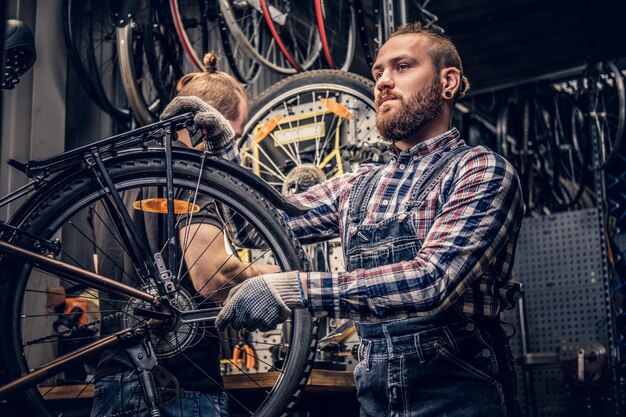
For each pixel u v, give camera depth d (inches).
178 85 112.0
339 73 139.1
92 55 147.8
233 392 111.1
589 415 194.2
